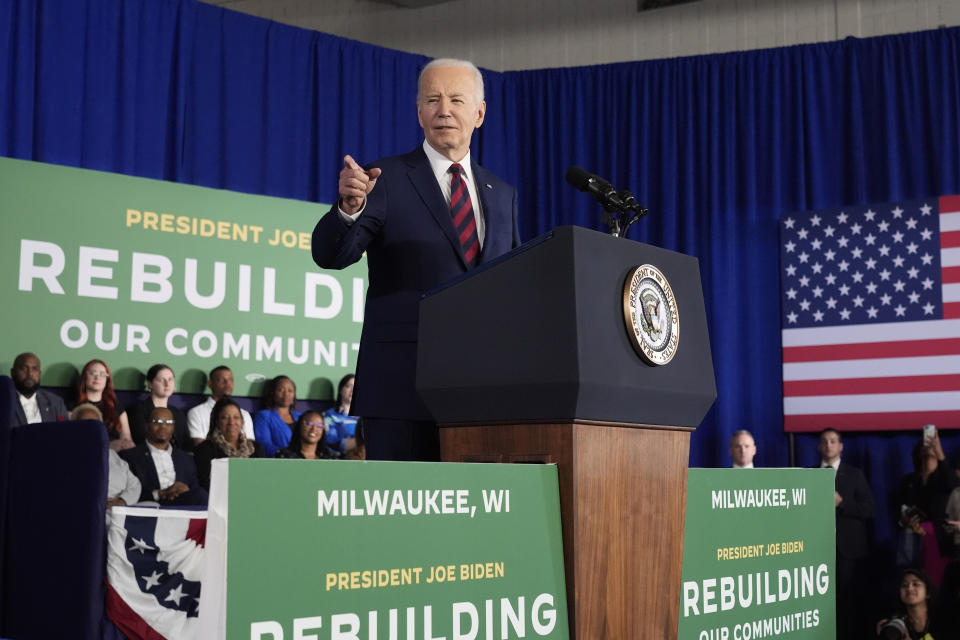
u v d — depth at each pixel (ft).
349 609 3.82
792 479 6.32
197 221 19.20
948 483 20.71
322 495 3.79
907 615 19.93
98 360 17.67
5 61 18.66
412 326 5.92
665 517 4.95
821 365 22.85
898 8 24.11
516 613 4.32
